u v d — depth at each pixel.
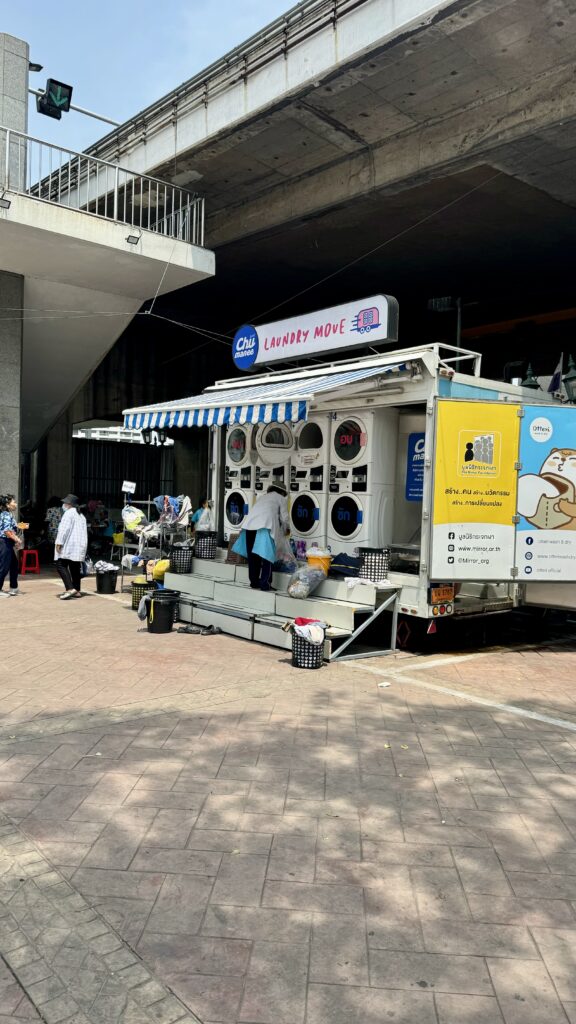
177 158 12.21
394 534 8.12
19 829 3.31
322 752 4.36
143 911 2.71
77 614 9.37
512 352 19.06
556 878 3.01
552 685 6.16
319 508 8.49
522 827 3.46
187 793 3.72
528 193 11.85
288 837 3.29
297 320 8.98
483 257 15.26
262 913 2.71
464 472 7.06
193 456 23.97
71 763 4.09
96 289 13.15
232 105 10.93
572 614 9.36
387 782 3.94
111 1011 2.20
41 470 23.44
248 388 9.55
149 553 12.14
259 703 5.34
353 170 12.07
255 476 9.43
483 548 7.12
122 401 22.28
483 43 8.78
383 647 7.66
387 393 7.51
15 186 11.22
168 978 2.35
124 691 5.60
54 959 2.43
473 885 2.94
